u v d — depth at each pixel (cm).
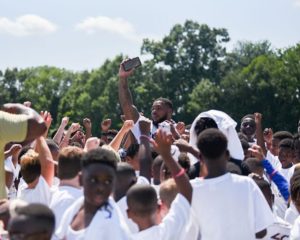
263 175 1232
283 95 10956
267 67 11088
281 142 1496
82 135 1638
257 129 1514
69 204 914
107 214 798
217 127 1070
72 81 17325
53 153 1188
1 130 884
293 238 983
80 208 832
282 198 1259
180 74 13050
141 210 854
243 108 11156
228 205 882
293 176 1056
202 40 13175
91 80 14712
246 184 897
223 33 13338
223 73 13262
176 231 859
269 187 1085
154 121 1434
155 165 1088
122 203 938
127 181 957
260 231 903
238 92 11169
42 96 17188
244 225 888
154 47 13125
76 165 938
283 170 1488
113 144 1199
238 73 11525
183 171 877
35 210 709
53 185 1046
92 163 802
